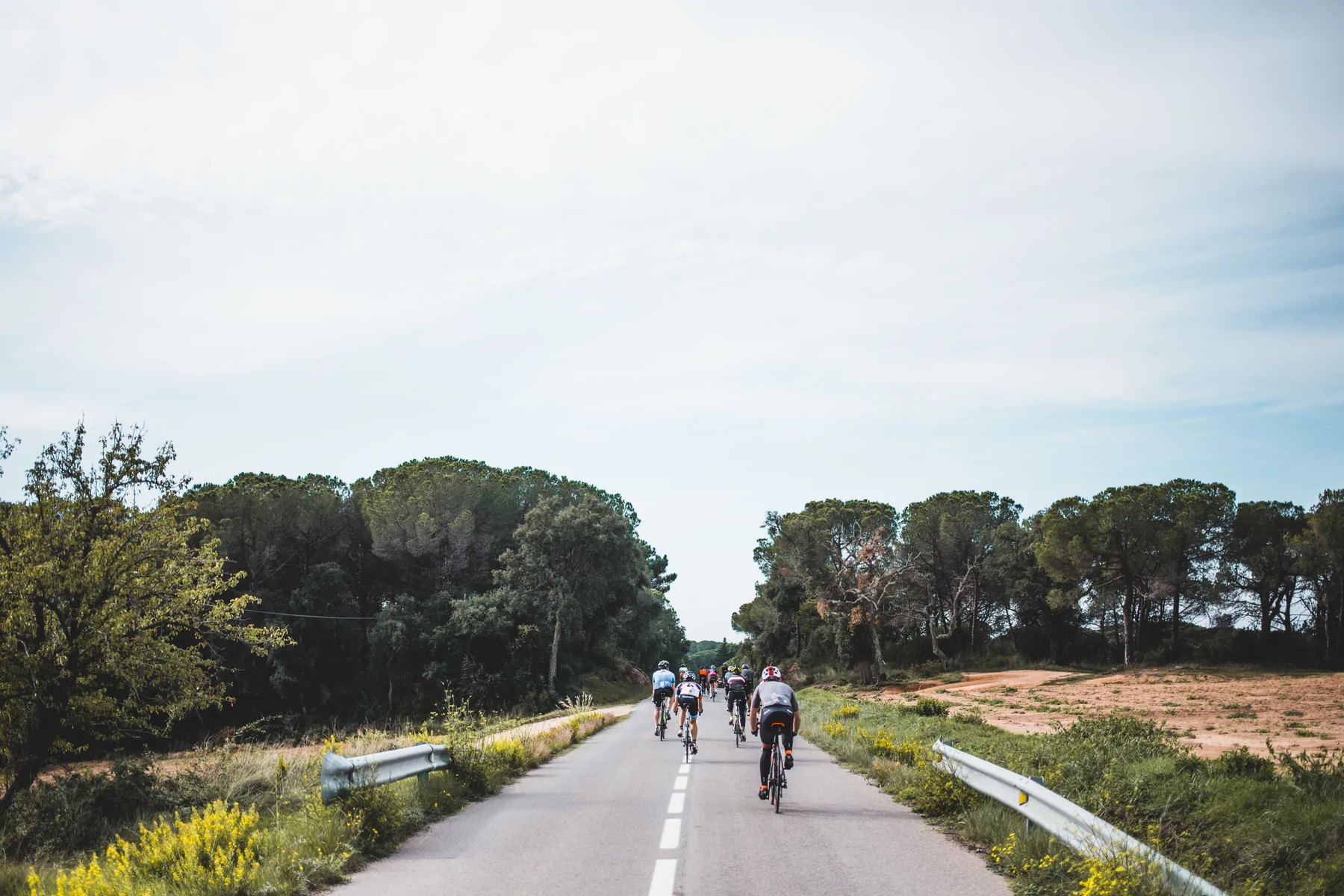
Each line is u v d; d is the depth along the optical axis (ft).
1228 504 214.28
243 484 232.94
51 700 52.06
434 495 229.25
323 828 28.32
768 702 37.27
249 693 197.88
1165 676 184.44
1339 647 205.57
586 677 253.03
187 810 41.39
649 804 38.24
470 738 45.83
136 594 55.62
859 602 239.71
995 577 262.06
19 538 53.93
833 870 25.25
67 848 38.42
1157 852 20.53
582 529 222.07
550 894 23.09
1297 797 29.81
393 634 204.74
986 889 23.04
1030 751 44.32
